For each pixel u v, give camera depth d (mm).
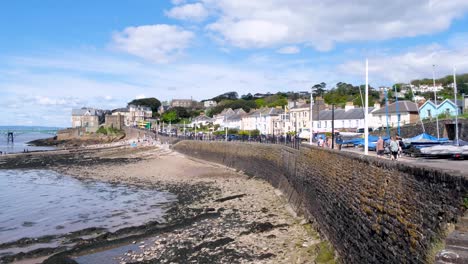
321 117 76125
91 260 17406
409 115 61406
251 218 23703
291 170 28047
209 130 119000
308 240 18203
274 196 30250
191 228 22109
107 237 20719
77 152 85875
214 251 17828
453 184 7246
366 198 11859
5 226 23469
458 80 82938
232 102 159625
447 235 6949
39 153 82500
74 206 29562
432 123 38594
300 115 83812
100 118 182250
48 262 16812
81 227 23078
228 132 93250
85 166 61000
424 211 8211
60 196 34281
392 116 63500
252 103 150500
